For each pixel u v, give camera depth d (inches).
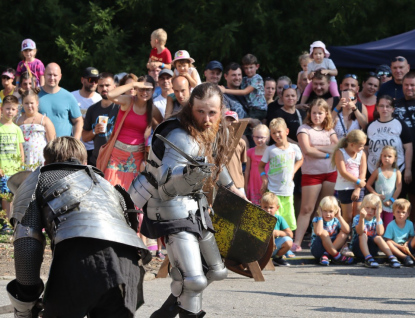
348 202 493.0
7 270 372.8
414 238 461.7
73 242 186.9
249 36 936.9
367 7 890.7
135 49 963.3
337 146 492.7
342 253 461.1
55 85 519.2
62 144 204.7
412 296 339.3
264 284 369.7
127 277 187.9
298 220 503.2
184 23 938.7
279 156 481.4
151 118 419.5
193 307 228.5
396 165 499.8
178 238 227.8
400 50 667.4
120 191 207.9
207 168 215.6
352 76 557.3
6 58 944.9
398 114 523.2
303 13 930.1
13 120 534.0
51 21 952.9
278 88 602.9
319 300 324.5
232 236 338.0
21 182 213.2
